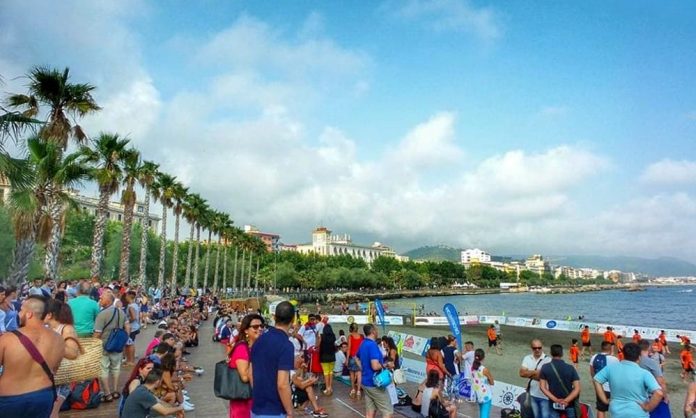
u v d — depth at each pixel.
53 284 16.72
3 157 11.87
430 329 51.62
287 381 4.83
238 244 97.06
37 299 4.92
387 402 8.63
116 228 79.31
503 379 23.36
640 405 6.16
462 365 11.75
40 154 18.31
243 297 90.38
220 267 98.94
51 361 4.87
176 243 55.84
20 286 16.67
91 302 10.06
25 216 16.92
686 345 26.75
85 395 9.27
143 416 6.61
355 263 158.50
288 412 4.83
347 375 13.87
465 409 11.73
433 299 162.12
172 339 10.21
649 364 7.92
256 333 6.41
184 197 56.31
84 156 25.52
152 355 8.28
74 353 6.26
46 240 18.53
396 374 11.60
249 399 6.30
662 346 29.56
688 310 105.44
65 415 8.85
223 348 20.98
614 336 26.69
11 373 4.64
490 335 36.12
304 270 137.25
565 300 162.00
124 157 28.19
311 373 12.75
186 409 10.06
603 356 8.98
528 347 37.19
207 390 12.38
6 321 9.45
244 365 6.22
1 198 17.19
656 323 68.38
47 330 4.95
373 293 153.12
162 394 8.02
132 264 69.31
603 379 6.54
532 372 8.40
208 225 75.00
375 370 8.55
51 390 4.82
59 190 18.89
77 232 70.88
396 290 169.88
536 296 197.12
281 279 126.38
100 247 26.56
